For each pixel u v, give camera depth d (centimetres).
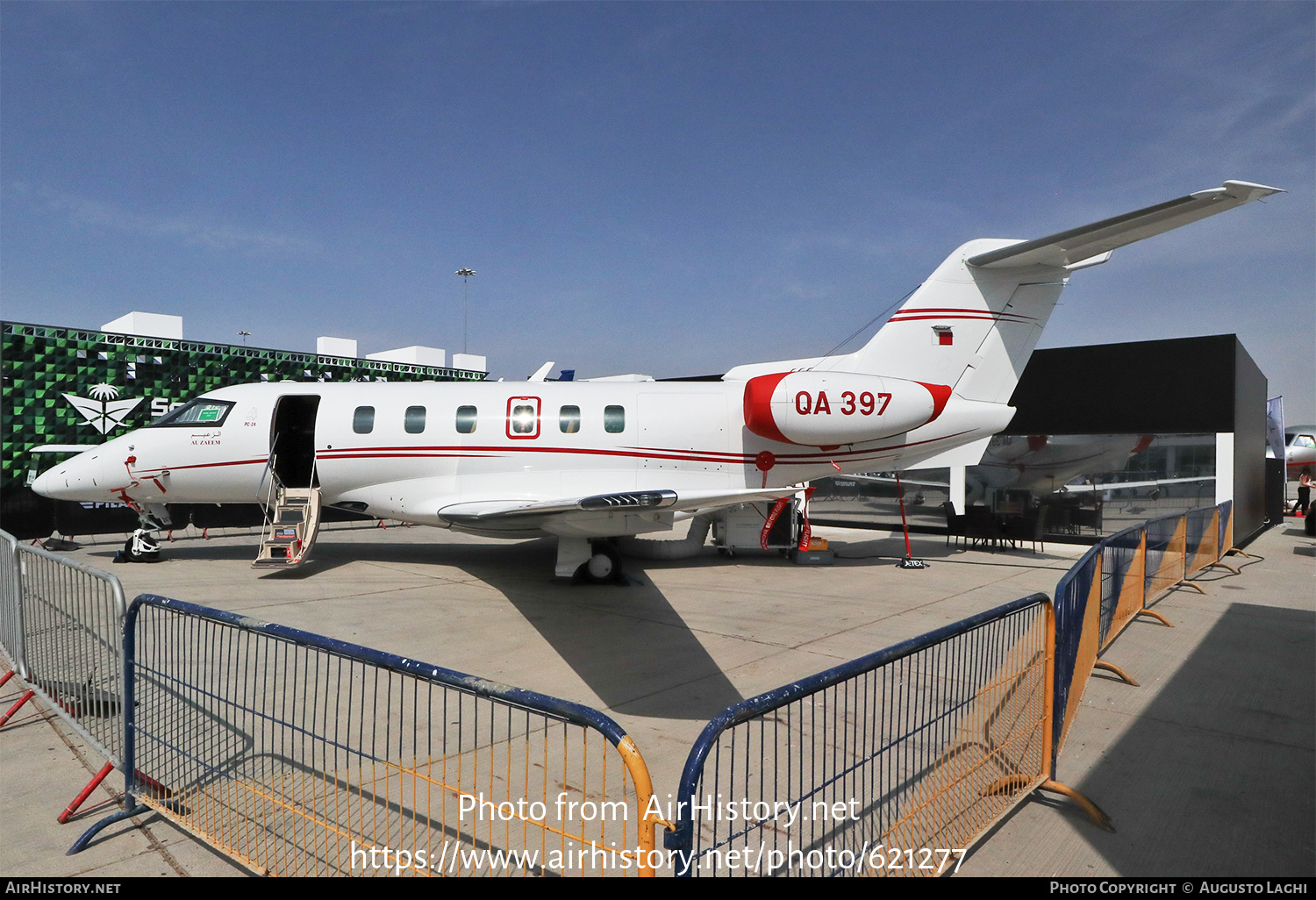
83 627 495
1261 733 518
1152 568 933
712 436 1146
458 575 1132
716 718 248
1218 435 1423
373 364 1975
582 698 583
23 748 479
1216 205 803
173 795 395
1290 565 1312
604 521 874
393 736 492
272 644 727
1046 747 423
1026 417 1627
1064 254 1096
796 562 1305
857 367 1151
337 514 1931
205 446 1166
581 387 1159
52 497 1193
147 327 1634
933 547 1520
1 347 1438
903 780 420
